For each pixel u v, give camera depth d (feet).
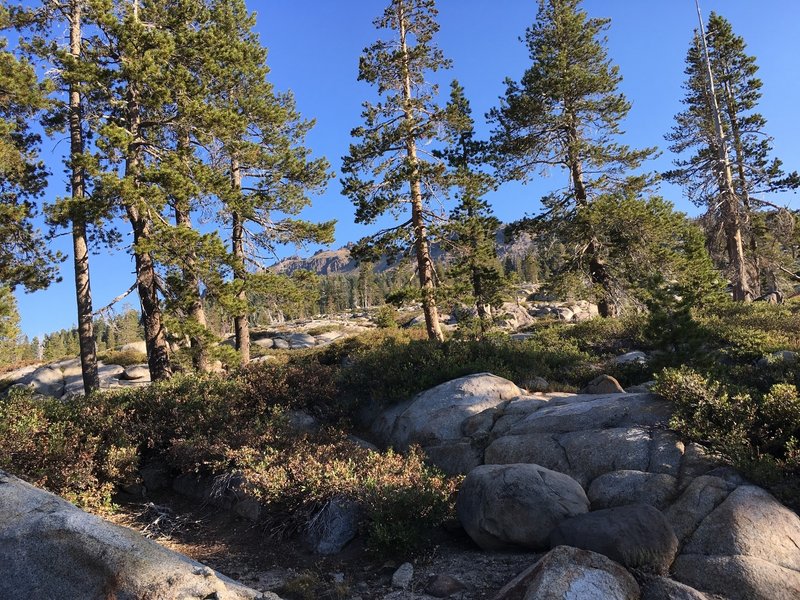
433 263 75.00
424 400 39.22
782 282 113.91
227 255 56.85
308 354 75.87
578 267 85.46
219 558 25.72
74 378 89.35
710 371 34.37
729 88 128.77
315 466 28.43
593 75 87.30
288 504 27.45
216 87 64.90
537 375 45.16
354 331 162.71
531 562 21.16
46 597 15.55
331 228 77.82
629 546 18.51
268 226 75.92
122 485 33.30
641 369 43.62
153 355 58.44
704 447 24.91
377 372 46.01
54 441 31.07
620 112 87.40
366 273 82.38
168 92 55.01
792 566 17.98
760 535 18.89
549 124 90.22
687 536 20.17
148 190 51.85
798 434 23.90
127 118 60.59
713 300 71.46
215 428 37.09
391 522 24.38
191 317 58.75
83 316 58.49
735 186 104.68
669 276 78.74
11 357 136.67
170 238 54.49
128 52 55.06
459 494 25.31
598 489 24.52
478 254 74.69
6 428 31.42
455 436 35.12
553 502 22.52
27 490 19.47
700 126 122.42
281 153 81.30
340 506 26.40
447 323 141.79
